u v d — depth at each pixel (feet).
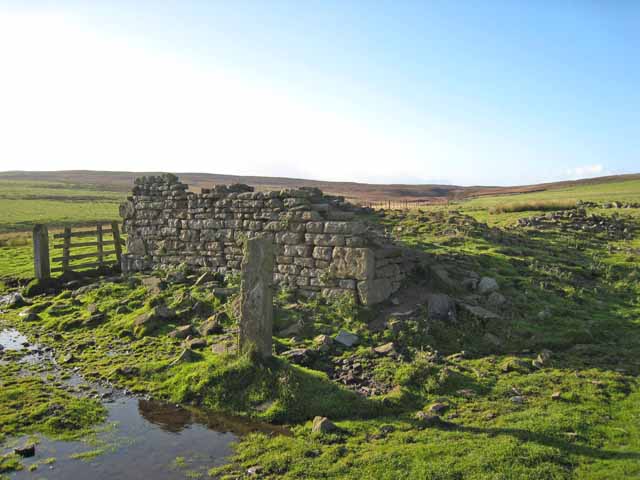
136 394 34.32
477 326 42.78
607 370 35.91
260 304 34.37
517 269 57.77
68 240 68.03
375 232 58.39
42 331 48.70
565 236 76.95
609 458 24.30
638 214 93.91
